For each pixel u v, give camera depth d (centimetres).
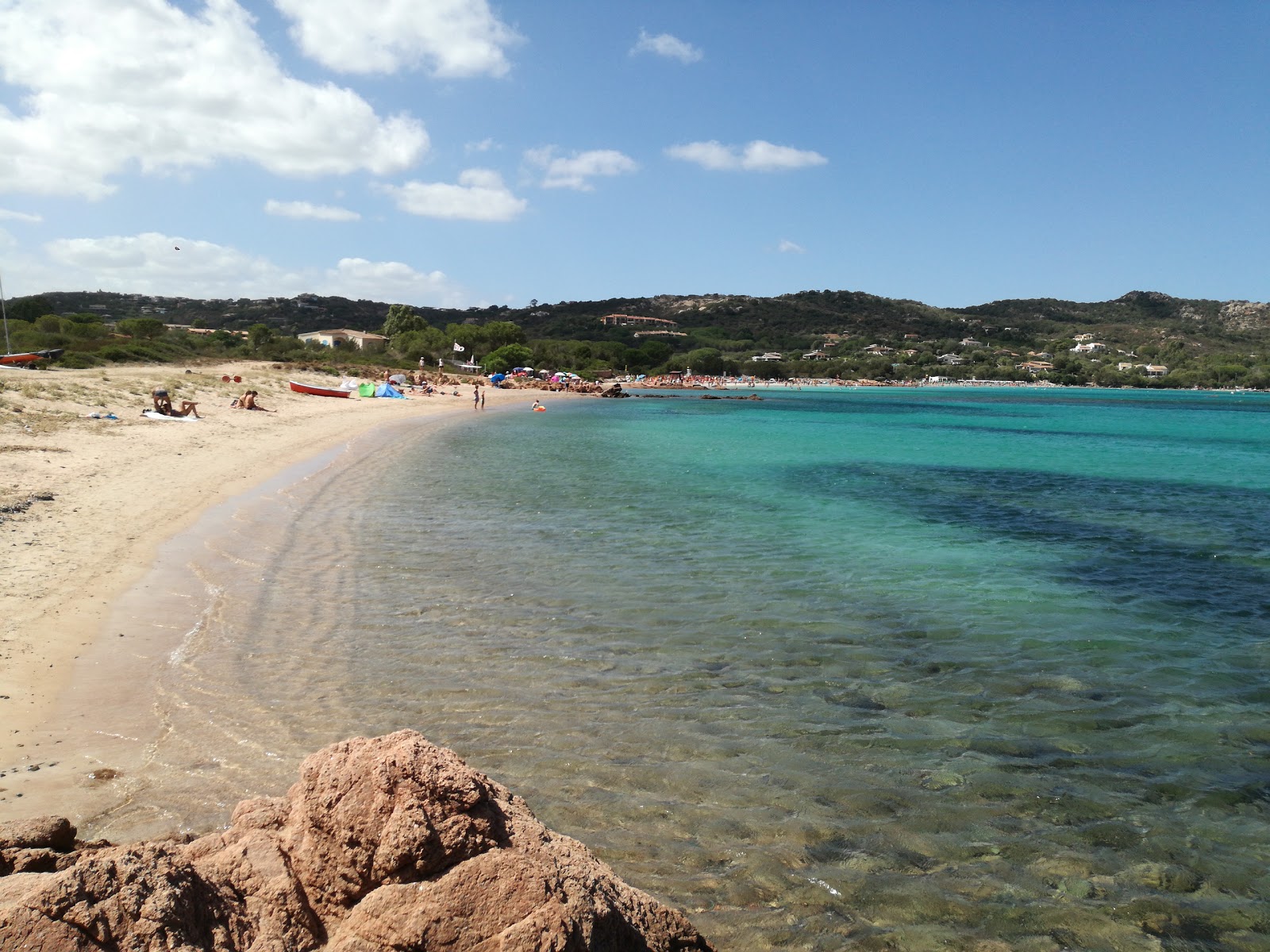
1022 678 953
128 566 1233
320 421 4134
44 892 278
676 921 382
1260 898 550
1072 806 664
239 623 1044
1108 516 2195
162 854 321
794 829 615
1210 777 718
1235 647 1077
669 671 939
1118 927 518
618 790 663
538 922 292
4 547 1237
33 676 816
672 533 1742
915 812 647
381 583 1270
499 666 932
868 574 1438
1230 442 5312
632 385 14162
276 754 687
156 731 722
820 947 486
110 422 2897
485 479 2514
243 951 314
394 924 301
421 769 338
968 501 2438
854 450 4128
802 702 863
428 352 11869
